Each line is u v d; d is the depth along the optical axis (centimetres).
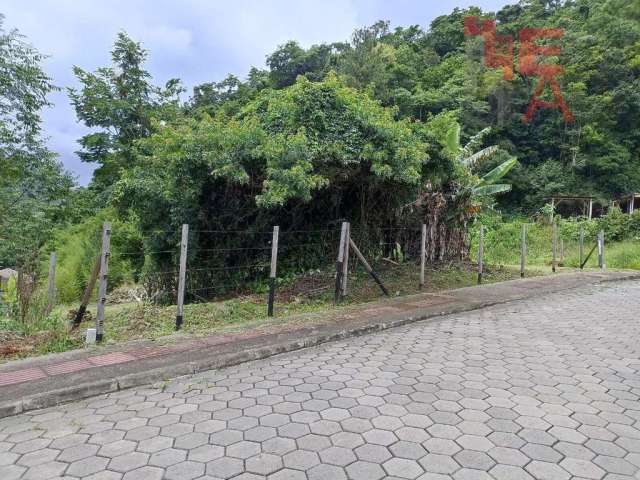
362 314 626
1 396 327
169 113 1828
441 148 888
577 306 737
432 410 315
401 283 898
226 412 315
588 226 2078
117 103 1798
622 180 3200
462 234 1203
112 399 344
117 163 1747
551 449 260
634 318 639
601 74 3628
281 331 525
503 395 343
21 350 450
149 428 290
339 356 452
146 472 236
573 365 419
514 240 1992
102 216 1499
